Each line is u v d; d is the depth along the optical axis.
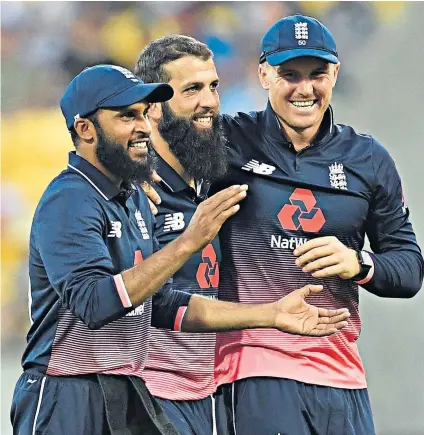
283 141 16.66
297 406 16.27
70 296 13.27
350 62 46.66
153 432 14.23
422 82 46.84
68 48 45.69
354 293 16.88
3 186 43.91
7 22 45.12
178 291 15.41
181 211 16.36
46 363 14.05
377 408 32.44
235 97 45.88
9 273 42.09
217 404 16.83
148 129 14.27
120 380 14.15
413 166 45.81
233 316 14.97
